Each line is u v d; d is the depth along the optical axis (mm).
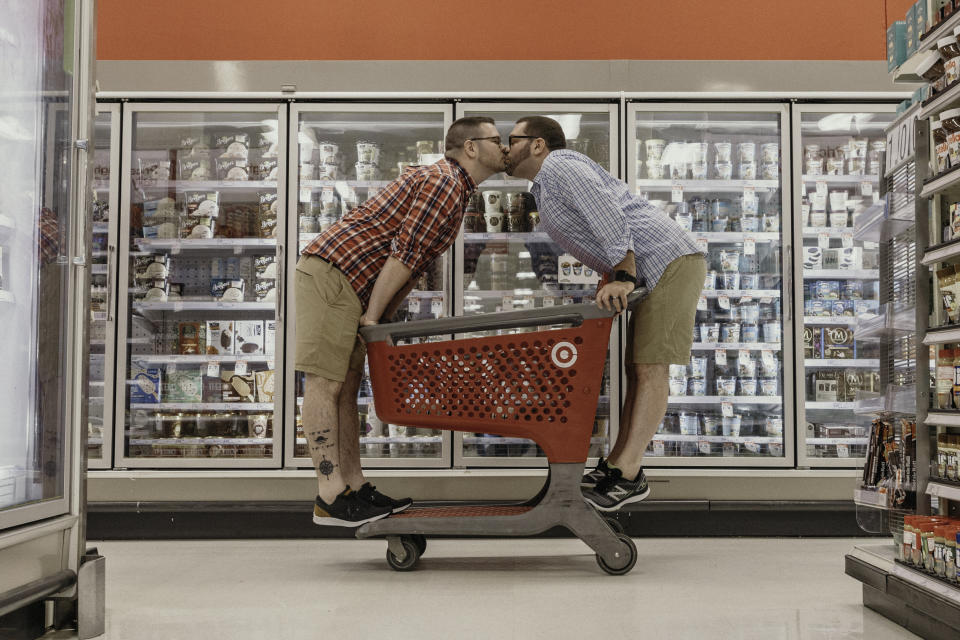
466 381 3018
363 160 4414
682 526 3941
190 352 4348
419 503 3855
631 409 3283
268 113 4230
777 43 4762
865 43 4746
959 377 2248
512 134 3363
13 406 2182
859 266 4332
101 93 4074
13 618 2051
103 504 3865
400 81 4227
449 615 2365
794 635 2141
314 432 3090
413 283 3322
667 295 3199
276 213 4344
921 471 2396
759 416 4441
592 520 2965
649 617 2336
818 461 3949
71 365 2250
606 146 4434
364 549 3594
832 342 4324
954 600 1937
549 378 2986
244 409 4223
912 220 2928
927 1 2689
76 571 2195
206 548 3635
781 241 4215
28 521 2018
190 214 4340
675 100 4125
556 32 4777
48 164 2275
